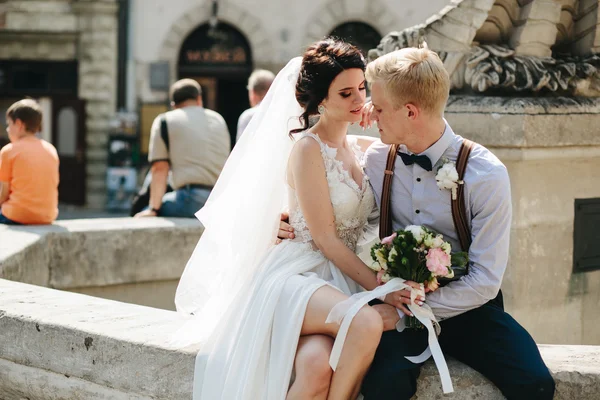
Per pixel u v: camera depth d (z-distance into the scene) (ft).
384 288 8.84
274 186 10.12
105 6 57.16
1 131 58.49
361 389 8.71
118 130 56.75
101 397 10.00
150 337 9.81
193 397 9.18
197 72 59.57
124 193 56.85
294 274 9.43
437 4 57.16
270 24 58.34
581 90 13.55
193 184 20.85
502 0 13.43
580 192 13.70
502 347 8.71
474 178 9.07
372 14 57.72
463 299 8.90
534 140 12.73
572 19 13.89
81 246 17.34
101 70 57.72
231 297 10.00
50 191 18.70
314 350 8.73
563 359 9.02
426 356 8.79
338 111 9.79
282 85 10.25
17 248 15.31
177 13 58.08
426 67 9.05
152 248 18.02
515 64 13.25
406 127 9.25
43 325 10.43
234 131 63.26
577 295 13.82
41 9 57.52
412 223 9.68
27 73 58.49
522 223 13.08
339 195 9.75
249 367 8.93
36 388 10.59
